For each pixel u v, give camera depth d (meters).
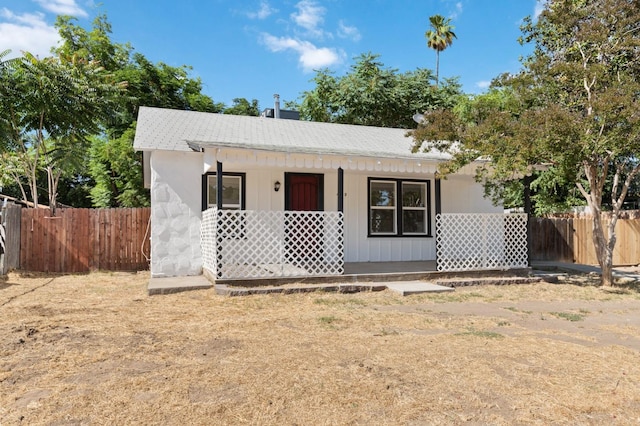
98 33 21.48
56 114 13.48
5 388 3.59
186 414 3.12
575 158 8.56
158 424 2.97
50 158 16.02
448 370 4.11
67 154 15.10
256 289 8.29
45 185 27.70
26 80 12.79
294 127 13.48
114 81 16.11
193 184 10.38
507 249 10.73
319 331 5.60
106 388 3.58
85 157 17.62
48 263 11.42
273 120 13.95
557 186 21.25
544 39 10.52
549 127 8.20
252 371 4.02
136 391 3.52
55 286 9.36
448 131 9.54
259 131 12.32
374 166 9.63
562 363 4.37
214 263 8.77
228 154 8.51
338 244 9.53
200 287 8.62
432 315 6.74
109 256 11.88
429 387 3.68
